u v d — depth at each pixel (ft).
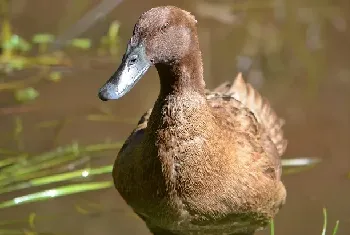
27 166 36.99
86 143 41.68
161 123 26.02
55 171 37.45
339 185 40.50
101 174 39.75
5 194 39.60
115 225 39.01
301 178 41.04
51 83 46.09
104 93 24.68
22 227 37.99
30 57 47.34
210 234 28.14
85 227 38.60
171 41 25.40
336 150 42.42
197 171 26.05
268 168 28.45
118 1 52.85
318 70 48.49
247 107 31.42
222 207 26.81
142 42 25.27
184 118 25.89
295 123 44.24
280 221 38.86
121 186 27.71
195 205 26.48
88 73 47.21
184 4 53.52
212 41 51.26
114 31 48.62
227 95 31.73
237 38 51.60
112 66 47.78
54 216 38.68
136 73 25.14
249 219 28.17
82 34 50.34
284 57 50.21
